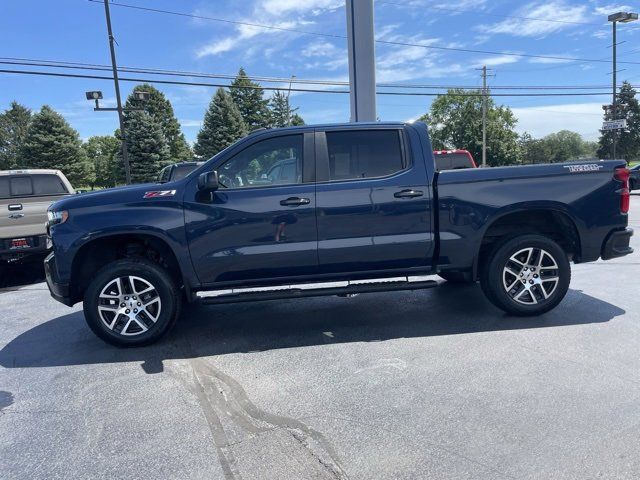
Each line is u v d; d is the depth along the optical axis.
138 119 48.09
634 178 23.55
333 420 3.22
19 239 8.57
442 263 4.96
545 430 2.99
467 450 2.82
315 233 4.71
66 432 3.22
